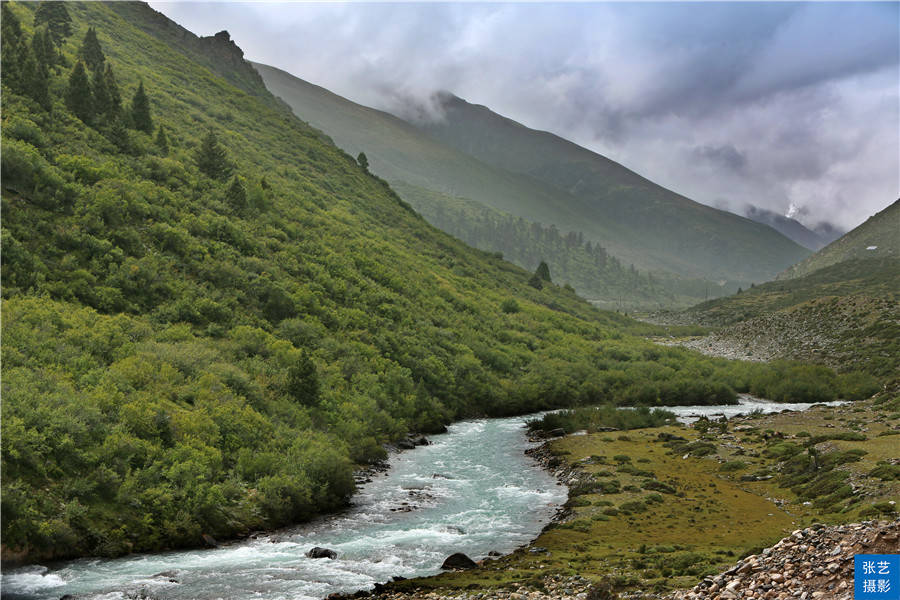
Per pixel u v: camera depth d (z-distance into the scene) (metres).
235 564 27.09
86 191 70.31
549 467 50.56
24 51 87.44
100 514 29.42
